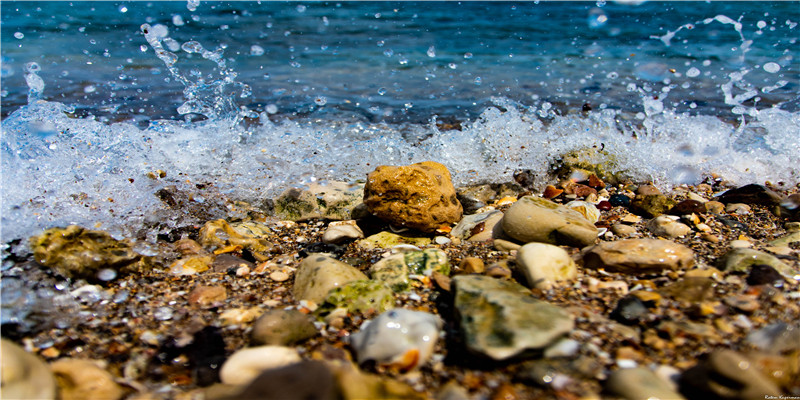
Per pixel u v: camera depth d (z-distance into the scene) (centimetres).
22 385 38
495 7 187
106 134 69
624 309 44
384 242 56
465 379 40
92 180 61
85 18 162
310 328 44
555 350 41
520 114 82
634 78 107
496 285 46
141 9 178
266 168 69
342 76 110
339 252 55
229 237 56
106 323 45
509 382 40
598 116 80
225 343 44
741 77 105
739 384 38
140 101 91
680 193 67
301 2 197
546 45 136
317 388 38
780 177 69
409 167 59
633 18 165
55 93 94
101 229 55
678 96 95
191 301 48
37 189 59
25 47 127
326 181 66
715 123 79
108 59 118
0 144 64
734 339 42
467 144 73
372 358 41
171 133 72
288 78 108
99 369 41
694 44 133
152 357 42
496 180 69
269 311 45
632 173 70
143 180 63
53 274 49
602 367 40
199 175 66
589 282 48
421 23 162
